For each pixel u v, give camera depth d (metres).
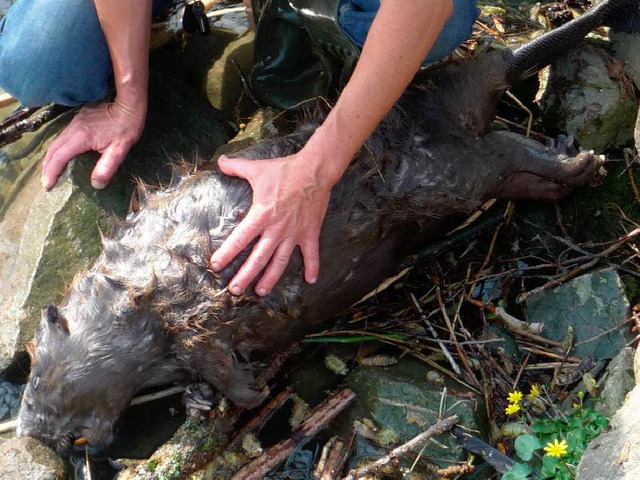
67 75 1.31
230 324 1.13
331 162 1.07
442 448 1.16
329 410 1.20
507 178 1.36
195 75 1.60
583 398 1.19
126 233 1.18
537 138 1.51
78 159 1.30
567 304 1.28
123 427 1.20
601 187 1.44
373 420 1.19
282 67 1.47
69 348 1.12
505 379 1.24
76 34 1.29
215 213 1.14
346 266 1.23
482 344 1.26
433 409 1.19
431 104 1.30
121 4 1.22
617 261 1.34
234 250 1.09
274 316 1.17
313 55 1.47
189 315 1.12
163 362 1.16
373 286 1.29
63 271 1.27
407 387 1.21
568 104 1.49
